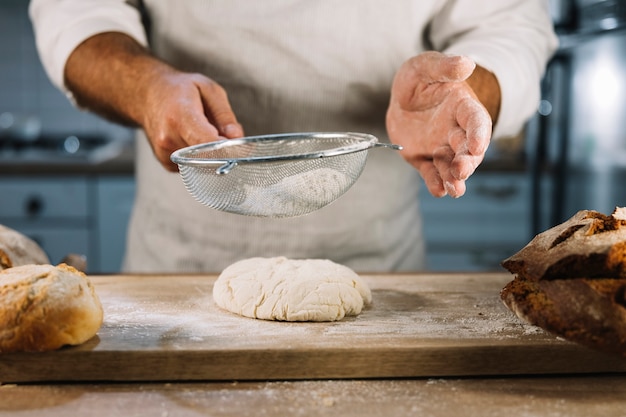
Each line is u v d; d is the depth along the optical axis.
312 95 1.03
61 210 1.77
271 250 1.05
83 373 0.70
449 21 1.04
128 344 0.71
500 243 1.76
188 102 0.80
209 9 1.01
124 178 1.77
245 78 1.02
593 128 1.32
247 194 0.72
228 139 0.80
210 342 0.72
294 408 0.65
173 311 0.81
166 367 0.70
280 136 0.83
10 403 0.66
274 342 0.72
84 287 0.73
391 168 1.07
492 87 0.92
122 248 1.79
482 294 0.86
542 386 0.70
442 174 0.78
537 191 1.60
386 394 0.68
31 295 0.69
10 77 2.19
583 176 1.37
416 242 1.15
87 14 1.01
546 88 1.48
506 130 0.98
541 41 1.03
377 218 1.08
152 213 1.10
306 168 0.71
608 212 1.26
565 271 0.69
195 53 1.03
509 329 0.76
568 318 0.68
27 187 1.75
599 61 1.28
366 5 1.00
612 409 0.66
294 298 0.78
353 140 0.82
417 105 0.81
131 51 0.94
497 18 1.03
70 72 0.97
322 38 1.00
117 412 0.65
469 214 1.75
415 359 0.71
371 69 1.02
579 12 1.13
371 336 0.74
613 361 0.71
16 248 0.85
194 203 1.05
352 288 0.80
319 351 0.70
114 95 0.91
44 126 2.22
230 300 0.80
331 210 1.05
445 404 0.66
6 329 0.68
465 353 0.71
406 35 1.02
